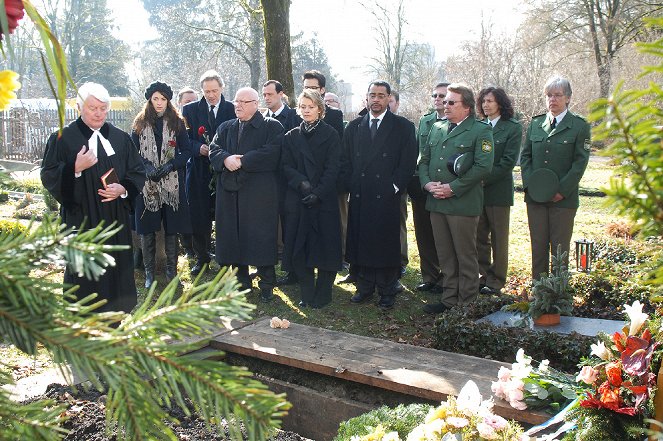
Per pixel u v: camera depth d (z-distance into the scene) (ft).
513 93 87.20
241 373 2.64
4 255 2.48
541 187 20.21
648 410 7.68
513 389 10.20
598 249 25.49
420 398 11.85
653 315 8.57
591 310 18.74
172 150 21.83
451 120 19.80
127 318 2.67
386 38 104.47
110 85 140.67
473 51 92.12
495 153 22.04
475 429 8.00
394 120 20.58
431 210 20.26
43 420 2.63
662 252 2.79
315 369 12.92
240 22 98.78
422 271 23.45
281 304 21.40
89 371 2.42
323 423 12.91
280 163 21.43
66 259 2.53
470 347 15.72
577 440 8.14
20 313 2.43
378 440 8.54
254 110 20.85
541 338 14.92
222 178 20.92
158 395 2.59
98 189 15.12
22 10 2.52
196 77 113.70
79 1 125.70
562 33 88.79
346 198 25.90
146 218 21.81
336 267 20.70
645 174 2.26
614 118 2.23
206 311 2.61
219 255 21.17
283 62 34.37
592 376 8.31
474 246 19.85
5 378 2.75
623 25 81.97
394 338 18.30
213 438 9.77
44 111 67.15
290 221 21.07
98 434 9.61
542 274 16.97
